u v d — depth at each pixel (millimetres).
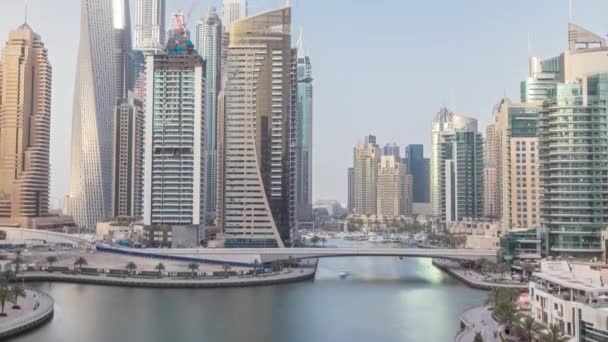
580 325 171625
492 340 191625
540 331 179250
